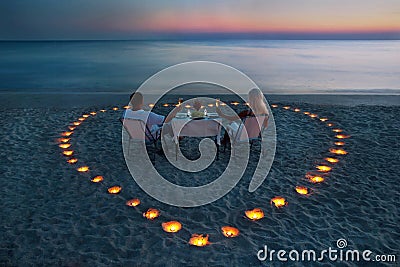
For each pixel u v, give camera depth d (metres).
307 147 6.86
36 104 11.22
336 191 4.96
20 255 3.48
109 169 5.75
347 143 7.10
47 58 40.00
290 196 4.84
